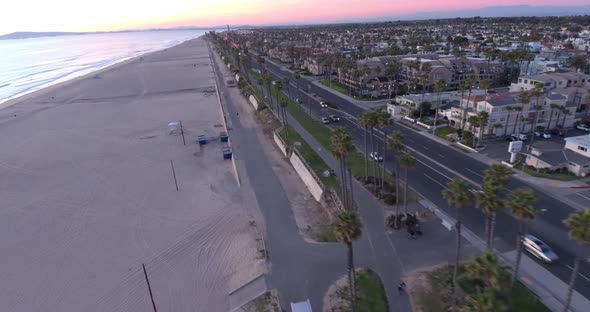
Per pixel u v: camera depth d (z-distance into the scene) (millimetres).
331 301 38312
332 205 57594
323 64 170625
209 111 126875
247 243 50344
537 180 61344
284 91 150250
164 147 91688
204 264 46781
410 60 144750
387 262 43688
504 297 25406
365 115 60031
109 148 91875
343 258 45406
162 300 41094
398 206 55531
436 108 92312
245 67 193750
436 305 36250
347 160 75250
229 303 40031
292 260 45719
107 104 142250
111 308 40375
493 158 71812
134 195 66500
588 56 152000
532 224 49188
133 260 48375
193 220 57406
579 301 35781
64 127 111312
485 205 35031
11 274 46562
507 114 81375
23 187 71125
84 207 62750
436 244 46406
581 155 64750
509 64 139250
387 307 36688
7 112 132875
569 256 42656
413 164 48844
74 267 47531
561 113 84125
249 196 64938
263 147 90438
